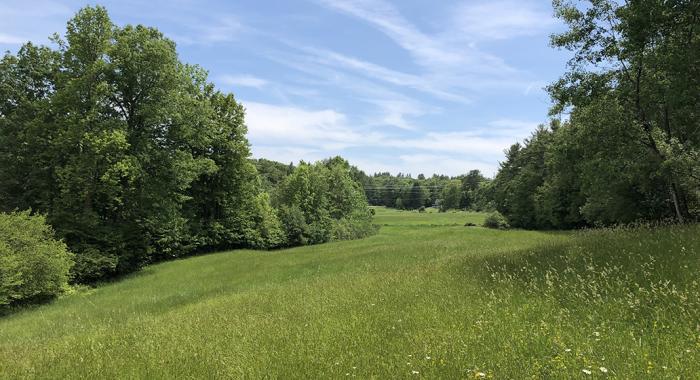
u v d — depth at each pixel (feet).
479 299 29.76
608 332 20.16
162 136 111.04
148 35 107.04
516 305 27.07
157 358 23.45
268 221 171.01
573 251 40.01
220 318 35.27
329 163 306.14
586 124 58.70
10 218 77.92
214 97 149.89
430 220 328.49
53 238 88.94
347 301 35.99
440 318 26.21
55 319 58.08
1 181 103.09
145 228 118.42
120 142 93.45
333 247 125.39
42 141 101.55
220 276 87.04
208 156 146.72
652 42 47.91
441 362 18.06
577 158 75.05
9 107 106.32
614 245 39.11
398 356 19.67
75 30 100.53
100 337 32.40
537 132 211.00
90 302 71.77
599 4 50.83
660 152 52.70
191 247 139.03
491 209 296.30
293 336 25.79
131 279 97.81
